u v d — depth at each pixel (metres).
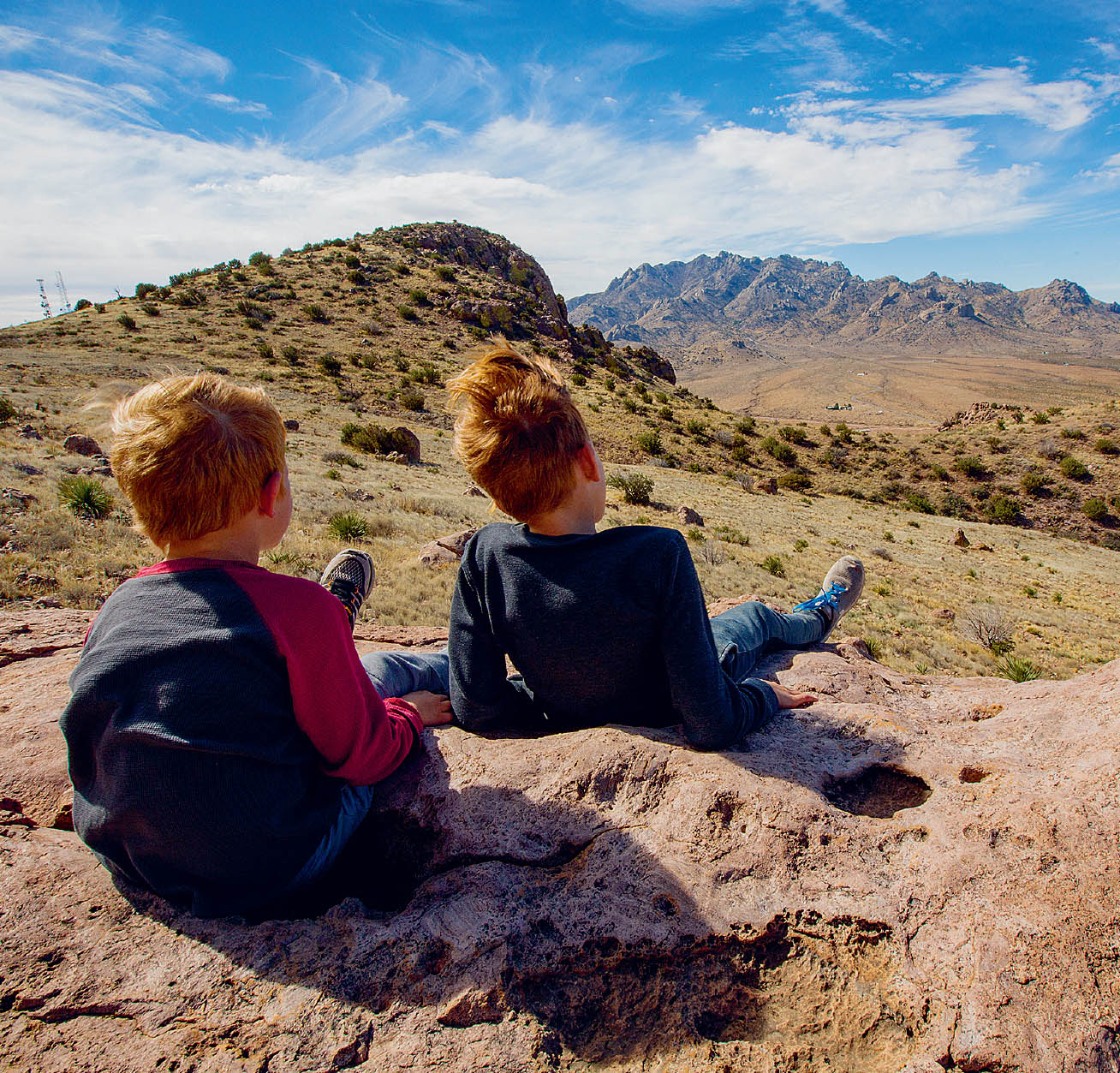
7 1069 1.03
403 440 35.16
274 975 1.21
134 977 1.19
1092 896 1.27
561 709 1.82
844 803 1.67
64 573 10.39
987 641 19.22
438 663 2.16
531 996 1.22
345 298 84.62
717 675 1.63
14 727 2.00
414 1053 1.10
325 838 1.47
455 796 1.66
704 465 57.31
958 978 1.18
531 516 1.65
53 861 1.44
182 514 1.20
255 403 1.28
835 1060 1.13
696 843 1.49
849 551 30.73
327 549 14.61
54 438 22.02
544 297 123.81
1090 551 45.28
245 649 1.19
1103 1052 1.06
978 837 1.44
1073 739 1.75
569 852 1.53
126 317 66.19
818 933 1.31
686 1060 1.14
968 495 62.75
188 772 1.15
